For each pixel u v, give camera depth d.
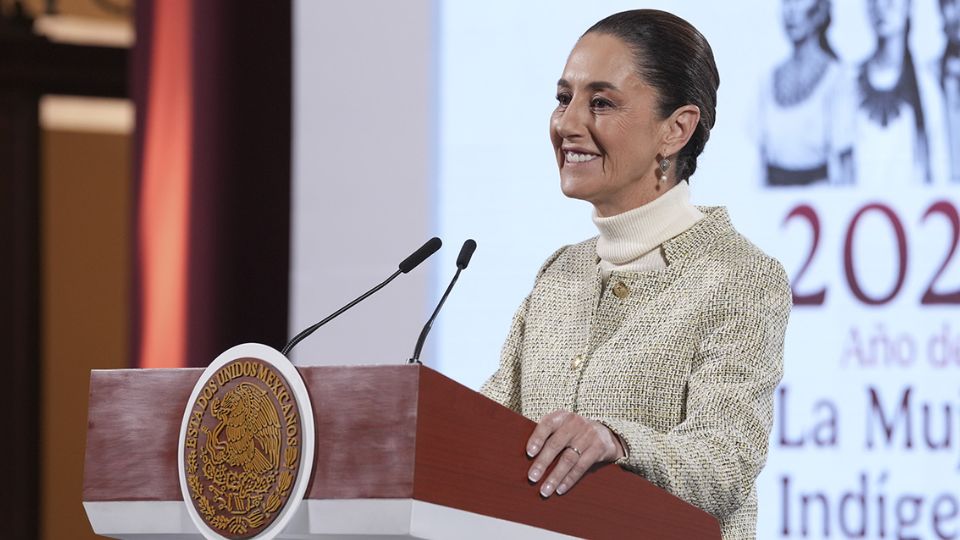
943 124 11.70
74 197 24.72
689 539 6.43
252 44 15.38
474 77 12.98
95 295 24.72
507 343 8.06
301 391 5.30
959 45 11.72
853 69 11.94
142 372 5.75
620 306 7.44
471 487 5.36
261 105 15.41
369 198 13.36
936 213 11.63
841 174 11.88
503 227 12.71
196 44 15.38
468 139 12.94
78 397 24.55
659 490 6.27
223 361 5.50
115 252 24.86
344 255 13.42
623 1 12.57
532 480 5.68
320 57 13.69
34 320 24.42
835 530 11.54
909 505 11.41
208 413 5.50
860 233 11.77
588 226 12.47
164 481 5.62
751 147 12.12
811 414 11.69
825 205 11.89
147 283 15.46
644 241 7.52
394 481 5.09
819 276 11.83
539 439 5.70
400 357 13.03
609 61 7.41
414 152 13.17
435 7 13.19
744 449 6.54
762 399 6.86
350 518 5.15
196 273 15.27
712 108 7.64
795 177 11.99
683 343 7.09
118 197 24.92
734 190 12.12
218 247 15.27
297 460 5.25
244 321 15.34
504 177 12.76
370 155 13.39
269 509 5.27
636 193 7.57
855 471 11.55
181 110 15.40
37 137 24.48
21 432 24.23
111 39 24.56
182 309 15.29
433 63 13.15
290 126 15.47
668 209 7.52
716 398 6.71
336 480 5.20
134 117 15.68
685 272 7.36
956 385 11.41
